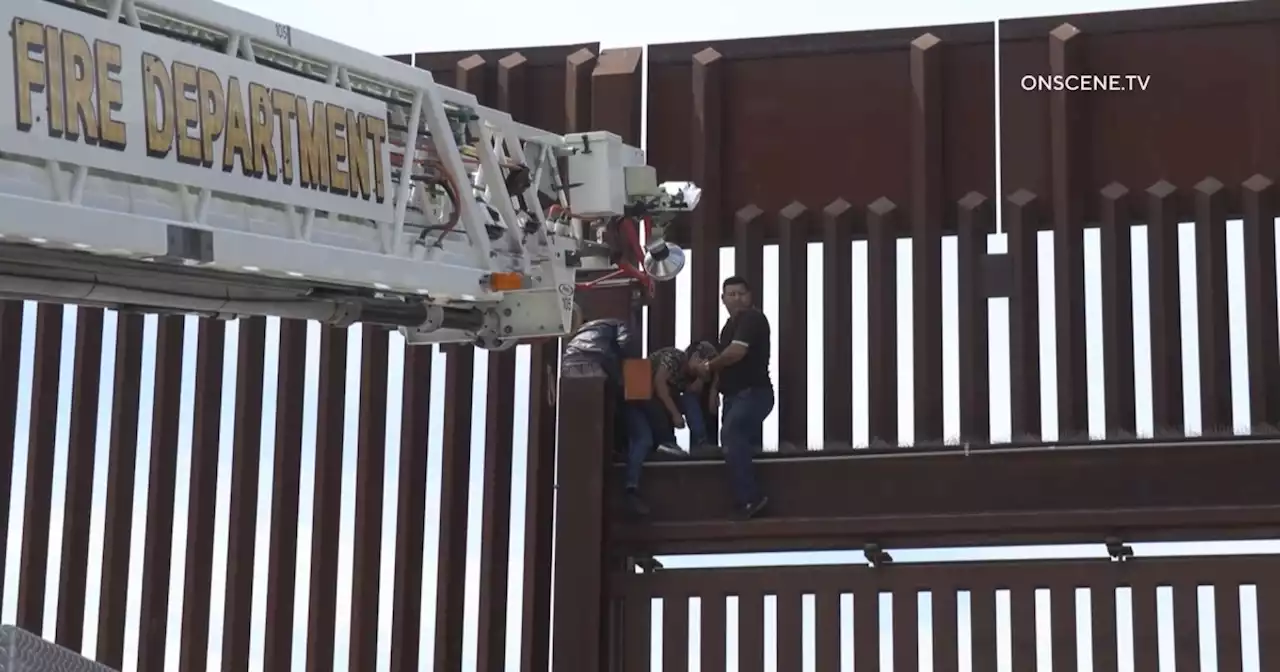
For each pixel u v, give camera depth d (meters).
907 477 11.68
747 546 11.77
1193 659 11.05
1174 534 11.26
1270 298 11.59
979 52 12.23
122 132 6.73
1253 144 11.79
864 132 12.33
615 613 11.88
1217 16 11.90
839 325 12.10
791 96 12.48
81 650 12.65
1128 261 11.83
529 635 12.02
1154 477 11.37
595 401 11.83
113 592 12.62
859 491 11.72
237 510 12.52
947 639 11.38
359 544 12.38
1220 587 11.08
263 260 7.41
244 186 7.29
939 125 12.12
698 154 12.42
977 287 11.94
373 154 7.97
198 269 7.48
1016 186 12.05
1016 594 11.32
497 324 9.20
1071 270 11.80
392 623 12.27
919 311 11.98
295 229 7.65
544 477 12.22
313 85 7.66
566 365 11.98
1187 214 11.88
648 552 11.95
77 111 6.55
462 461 12.47
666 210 9.59
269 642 12.40
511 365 12.48
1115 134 11.98
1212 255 11.67
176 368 12.73
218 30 7.29
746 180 12.46
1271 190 11.69
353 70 7.94
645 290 9.80
